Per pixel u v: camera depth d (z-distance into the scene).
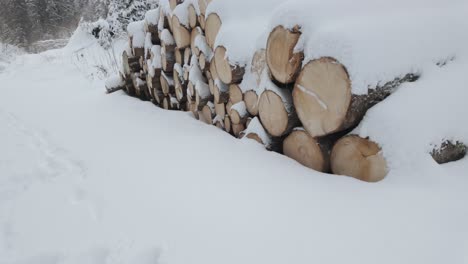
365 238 1.27
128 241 1.51
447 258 1.12
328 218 1.42
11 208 1.89
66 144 3.03
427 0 1.97
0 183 2.23
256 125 2.42
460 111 1.66
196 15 3.19
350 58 1.60
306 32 1.82
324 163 1.89
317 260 1.22
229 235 1.43
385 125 1.60
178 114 3.73
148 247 1.44
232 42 2.58
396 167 1.57
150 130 3.22
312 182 1.75
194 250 1.38
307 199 1.59
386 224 1.31
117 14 11.13
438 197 1.39
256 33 2.50
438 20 1.87
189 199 1.76
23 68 9.65
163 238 1.49
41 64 9.96
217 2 2.78
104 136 3.18
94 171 2.34
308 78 1.81
